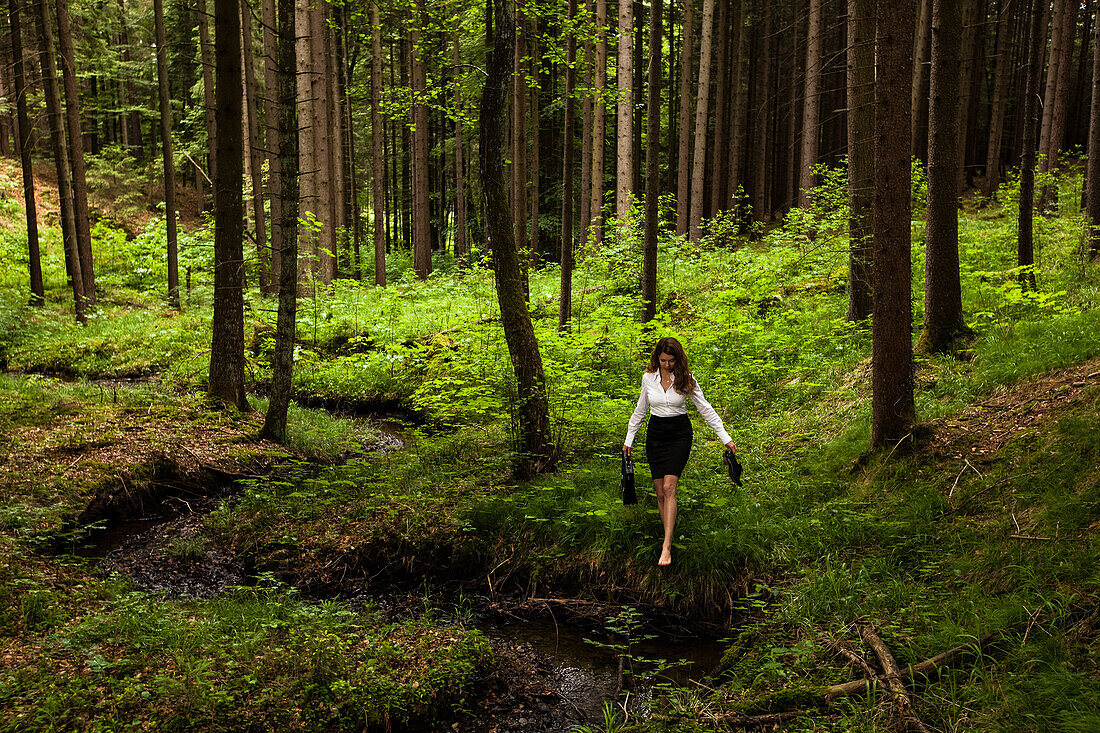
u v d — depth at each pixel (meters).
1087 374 6.20
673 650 5.11
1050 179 15.12
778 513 6.18
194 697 3.85
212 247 22.17
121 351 15.75
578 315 14.11
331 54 23.50
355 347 15.52
